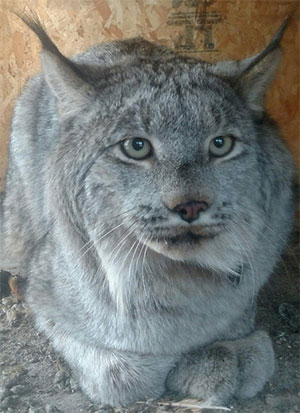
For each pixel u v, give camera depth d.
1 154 1.14
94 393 0.83
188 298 0.82
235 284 0.84
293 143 1.07
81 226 0.81
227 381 0.81
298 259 1.00
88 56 0.92
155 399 0.82
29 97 0.99
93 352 0.83
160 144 0.75
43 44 0.78
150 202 0.74
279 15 1.14
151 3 1.14
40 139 0.92
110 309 0.82
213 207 0.74
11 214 1.02
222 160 0.76
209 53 1.15
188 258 0.78
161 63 0.83
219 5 1.15
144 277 0.81
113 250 0.79
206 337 0.84
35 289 0.89
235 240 0.79
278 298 0.97
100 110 0.78
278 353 0.88
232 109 0.78
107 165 0.76
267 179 0.81
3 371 0.87
